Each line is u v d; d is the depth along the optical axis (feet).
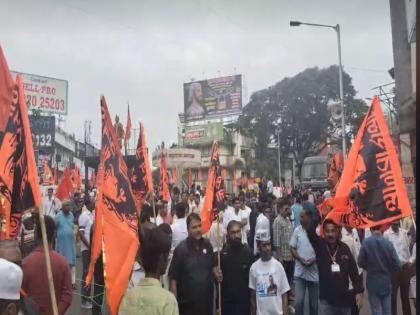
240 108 228.84
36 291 15.40
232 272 22.44
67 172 48.06
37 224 16.17
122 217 13.79
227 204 42.16
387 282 24.38
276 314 21.63
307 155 170.60
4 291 8.53
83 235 33.86
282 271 22.06
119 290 13.04
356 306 22.94
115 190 14.07
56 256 16.06
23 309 9.87
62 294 15.97
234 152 219.20
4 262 8.75
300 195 64.28
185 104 242.37
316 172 130.31
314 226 22.66
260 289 21.77
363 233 32.55
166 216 34.99
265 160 184.24
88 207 35.27
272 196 51.96
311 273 26.18
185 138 229.45
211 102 235.20
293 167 179.42
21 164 13.26
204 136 221.25
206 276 20.17
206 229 28.91
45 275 15.58
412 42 29.66
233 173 206.80
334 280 21.20
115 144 14.71
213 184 29.30
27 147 12.95
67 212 34.65
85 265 33.37
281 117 168.86
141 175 35.40
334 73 160.35
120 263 13.24
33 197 12.48
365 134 19.62
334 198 19.86
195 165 116.16
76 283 37.29
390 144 19.11
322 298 21.52
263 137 173.68
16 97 13.61
